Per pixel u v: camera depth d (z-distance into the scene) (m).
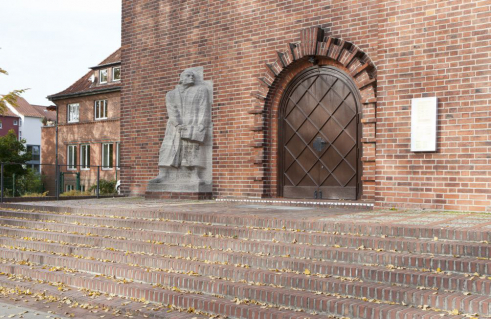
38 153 66.75
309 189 12.46
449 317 5.18
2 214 12.63
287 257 7.34
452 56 9.55
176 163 14.09
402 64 10.08
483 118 9.22
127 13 15.87
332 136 12.12
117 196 15.91
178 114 14.12
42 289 8.02
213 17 13.78
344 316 5.74
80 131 37.72
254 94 12.87
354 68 11.21
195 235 8.73
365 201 11.17
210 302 6.48
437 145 9.69
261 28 12.85
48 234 10.39
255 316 6.04
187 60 14.34
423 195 9.84
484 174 9.20
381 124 10.30
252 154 12.98
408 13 10.02
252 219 8.73
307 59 12.22
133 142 15.70
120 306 6.96
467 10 9.39
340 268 6.55
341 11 11.57
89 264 8.54
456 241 6.74
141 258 8.23
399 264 6.44
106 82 36.59
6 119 63.28
